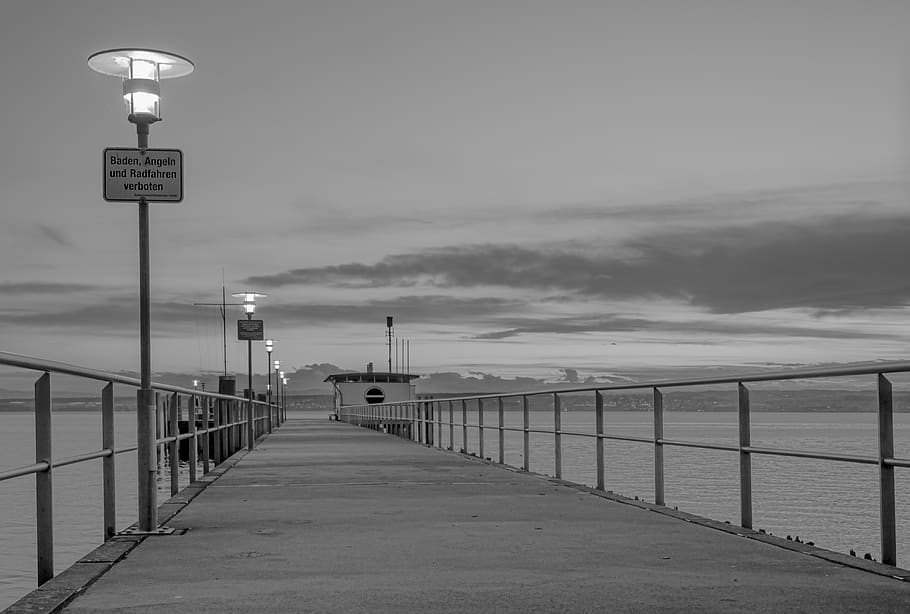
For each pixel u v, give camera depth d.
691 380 10.66
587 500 12.37
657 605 6.18
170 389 12.82
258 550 8.38
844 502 48.12
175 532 9.43
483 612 6.00
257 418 34.78
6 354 6.13
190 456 15.26
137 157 9.66
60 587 6.73
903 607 6.09
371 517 10.62
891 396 7.57
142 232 9.77
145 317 9.73
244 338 35.59
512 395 18.86
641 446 110.69
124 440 108.69
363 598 6.41
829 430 171.25
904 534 37.41
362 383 84.75
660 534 9.27
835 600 6.29
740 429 9.66
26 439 135.88
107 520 9.05
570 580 7.00
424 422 31.47
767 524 39.38
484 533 9.38
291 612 6.02
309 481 15.35
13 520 42.19
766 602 6.24
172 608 6.14
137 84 9.59
